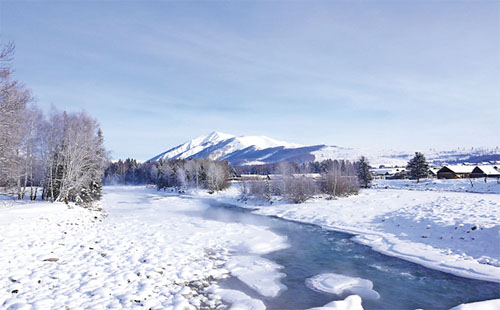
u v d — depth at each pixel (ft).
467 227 55.77
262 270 42.52
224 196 190.08
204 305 30.12
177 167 308.19
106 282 33.17
